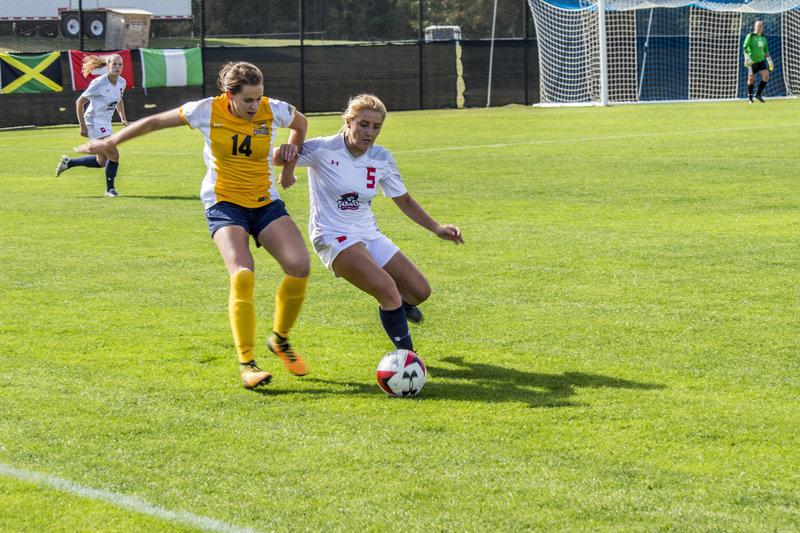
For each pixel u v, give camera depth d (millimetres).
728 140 49438
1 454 11609
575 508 10094
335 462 11344
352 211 15352
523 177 38156
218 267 23094
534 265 22562
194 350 16203
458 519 9859
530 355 15688
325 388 14195
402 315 14773
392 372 13664
